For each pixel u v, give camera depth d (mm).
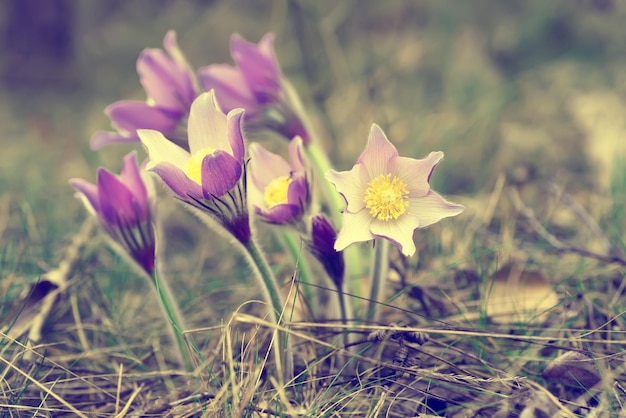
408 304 801
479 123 1144
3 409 721
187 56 1636
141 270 734
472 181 1021
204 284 866
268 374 735
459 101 1237
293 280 729
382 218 681
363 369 732
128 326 819
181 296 857
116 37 1716
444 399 700
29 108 1546
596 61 1335
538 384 706
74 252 862
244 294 848
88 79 1638
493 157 1063
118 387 722
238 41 763
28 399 739
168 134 763
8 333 783
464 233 886
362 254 881
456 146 1108
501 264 835
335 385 724
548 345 713
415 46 1436
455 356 742
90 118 1451
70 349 801
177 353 741
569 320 756
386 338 720
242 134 678
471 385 706
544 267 835
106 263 898
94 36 1726
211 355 766
